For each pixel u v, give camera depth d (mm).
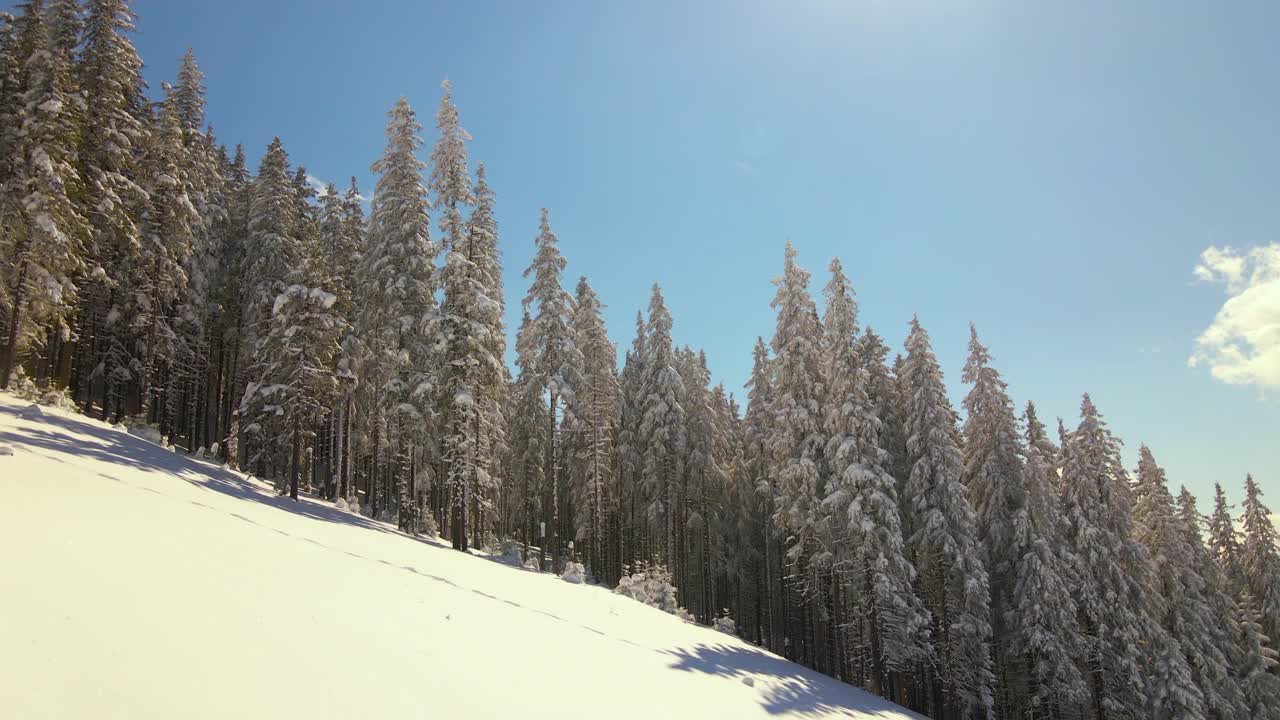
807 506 29547
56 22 26016
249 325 33125
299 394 24859
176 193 28875
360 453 35844
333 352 26703
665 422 39062
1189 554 35375
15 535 7215
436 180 29234
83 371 30406
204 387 37750
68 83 24609
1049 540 29891
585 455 40656
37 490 9312
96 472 12141
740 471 43281
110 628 5793
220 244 35219
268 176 34312
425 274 29281
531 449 42875
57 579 6422
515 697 7645
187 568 8055
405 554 16297
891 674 28109
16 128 23828
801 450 29984
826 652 35812
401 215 29312
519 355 41750
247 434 31156
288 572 9461
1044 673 28156
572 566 25000
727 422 47000
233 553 9453
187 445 34156
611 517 42875
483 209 30047
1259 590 39969
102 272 25469
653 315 40562
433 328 26922
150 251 27500
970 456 33031
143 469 14992
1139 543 31891
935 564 29766
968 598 27500
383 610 9195
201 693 5191
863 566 26688
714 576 45125
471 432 27062
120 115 27422
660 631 18203
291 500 22641
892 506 25969
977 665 29609
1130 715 29844
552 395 34875
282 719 5199
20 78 25250
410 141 29469
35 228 21594
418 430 29156
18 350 23688
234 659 6012
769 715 12625
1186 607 33688
